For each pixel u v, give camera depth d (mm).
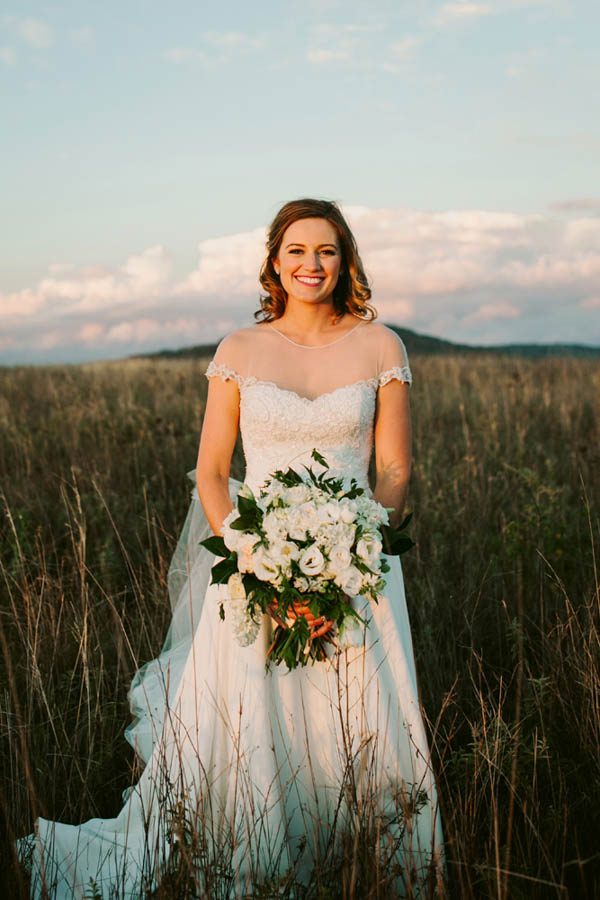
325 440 3016
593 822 2752
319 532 2568
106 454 7395
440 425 9328
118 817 3096
